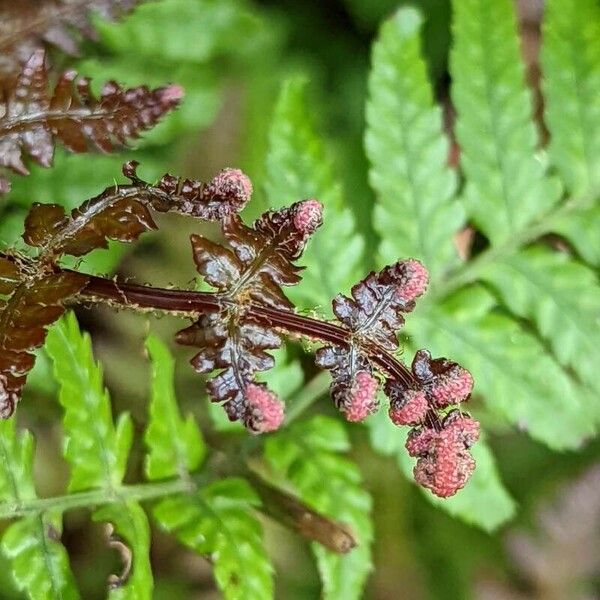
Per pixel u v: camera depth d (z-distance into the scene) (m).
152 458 0.48
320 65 0.58
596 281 0.52
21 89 0.45
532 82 0.55
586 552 0.54
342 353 0.44
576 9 0.52
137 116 0.45
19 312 0.43
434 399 0.43
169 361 0.49
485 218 0.52
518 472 0.56
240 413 0.43
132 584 0.46
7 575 0.49
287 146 0.51
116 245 0.50
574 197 0.52
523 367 0.51
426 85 0.51
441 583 0.55
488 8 0.51
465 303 0.52
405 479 0.55
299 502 0.49
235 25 0.53
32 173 0.49
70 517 0.52
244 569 0.47
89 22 0.47
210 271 0.44
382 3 0.59
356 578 0.49
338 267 0.51
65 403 0.47
